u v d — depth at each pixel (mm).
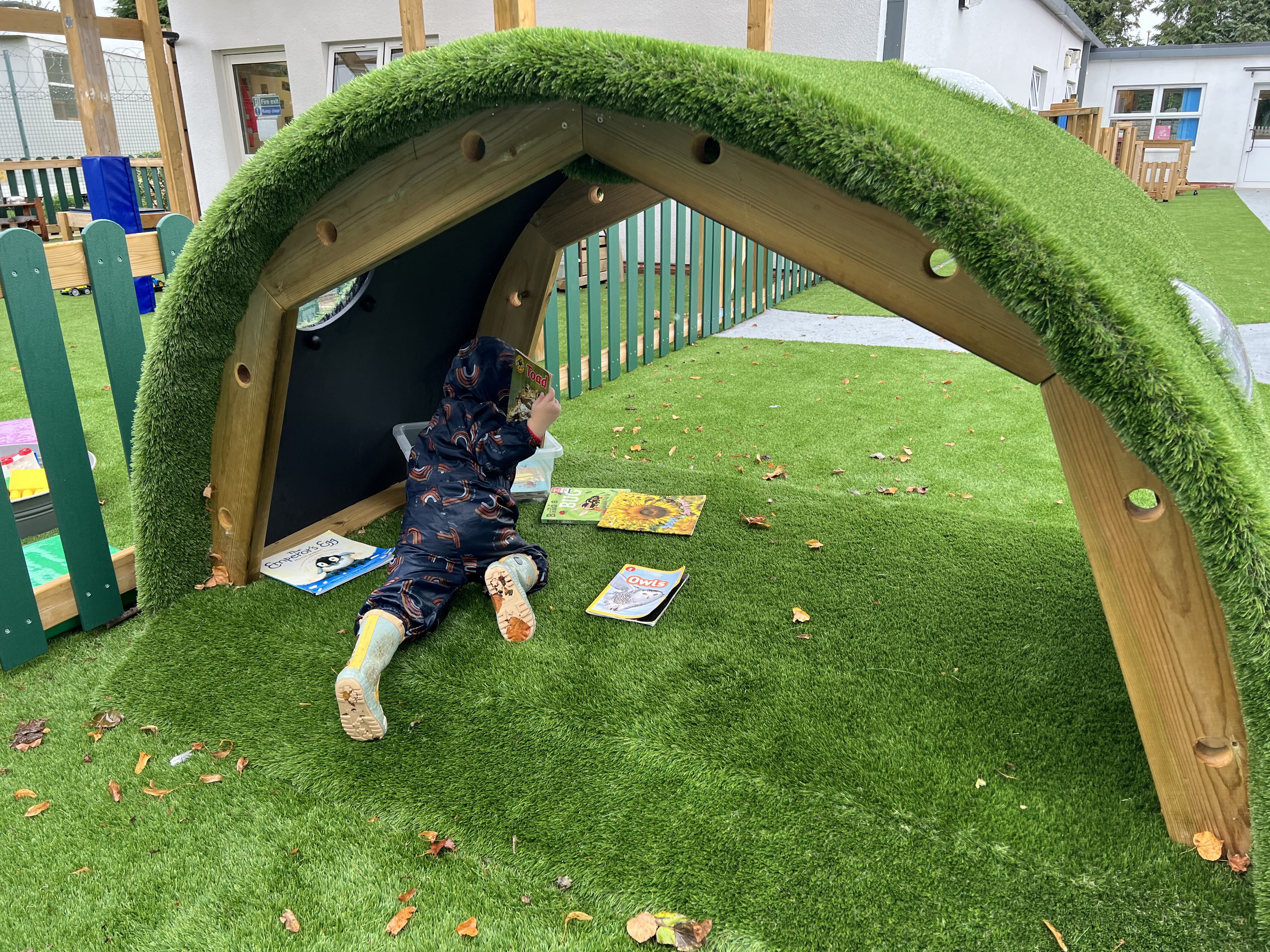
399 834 1725
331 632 2473
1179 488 1361
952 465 3912
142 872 1649
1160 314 1669
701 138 1647
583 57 1585
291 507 3064
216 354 2363
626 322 5699
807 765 1888
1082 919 1493
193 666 2320
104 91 7039
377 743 1995
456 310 3400
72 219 8156
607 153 1745
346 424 3172
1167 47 22156
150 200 11562
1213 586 1391
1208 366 1788
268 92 10828
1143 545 1520
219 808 1809
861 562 2873
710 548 2994
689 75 1524
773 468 3887
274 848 1698
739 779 1849
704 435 4387
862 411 4793
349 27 9812
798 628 2463
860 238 1582
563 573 2816
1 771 1932
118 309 2494
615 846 1678
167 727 2078
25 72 14914
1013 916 1504
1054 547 2963
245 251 2127
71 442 2447
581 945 1465
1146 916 1494
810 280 9562
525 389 2527
